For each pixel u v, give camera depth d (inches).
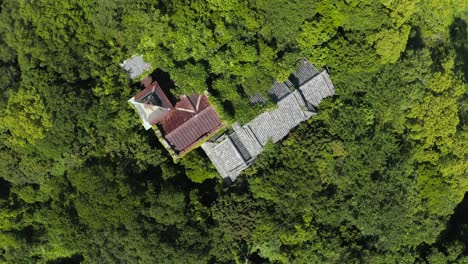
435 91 2133.4
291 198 2133.4
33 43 1964.8
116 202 2027.6
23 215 2169.0
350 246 2199.8
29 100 1985.7
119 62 2032.5
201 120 2080.5
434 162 2174.0
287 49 2064.5
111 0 1905.8
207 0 1935.3
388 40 2001.7
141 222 2064.5
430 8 2107.5
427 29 2156.7
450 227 2372.0
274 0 1923.0
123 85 2053.4
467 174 2193.7
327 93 2148.1
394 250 2237.9
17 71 2052.2
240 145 2126.0
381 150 2154.3
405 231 2229.3
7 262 2231.8
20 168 2078.0
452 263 2288.4
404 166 2164.1
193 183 2182.6
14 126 1988.2
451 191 2201.0
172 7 1947.6
